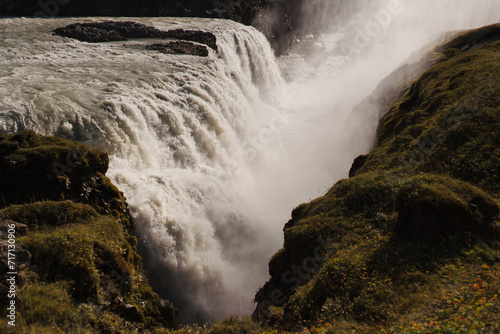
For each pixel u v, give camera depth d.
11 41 31.83
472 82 19.05
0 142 14.66
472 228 10.62
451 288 8.73
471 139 15.13
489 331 6.43
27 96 20.62
